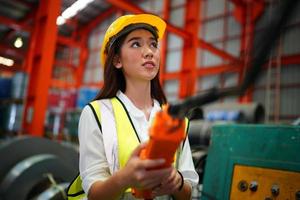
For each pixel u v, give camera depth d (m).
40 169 2.41
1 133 5.49
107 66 1.11
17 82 5.26
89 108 1.04
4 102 5.25
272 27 0.56
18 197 2.32
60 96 8.55
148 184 0.71
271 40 0.56
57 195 2.12
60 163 2.51
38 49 4.28
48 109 8.28
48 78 4.10
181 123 0.63
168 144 0.65
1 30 11.73
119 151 0.97
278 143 1.24
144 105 1.14
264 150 1.27
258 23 8.77
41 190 2.42
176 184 0.83
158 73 1.24
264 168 1.25
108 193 0.80
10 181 2.31
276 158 1.23
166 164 0.70
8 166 2.59
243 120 5.46
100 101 1.07
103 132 0.99
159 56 1.09
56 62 12.72
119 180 0.74
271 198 1.20
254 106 5.50
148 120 1.10
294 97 7.99
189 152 1.15
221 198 1.37
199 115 1.11
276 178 1.21
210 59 10.09
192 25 7.20
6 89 5.46
